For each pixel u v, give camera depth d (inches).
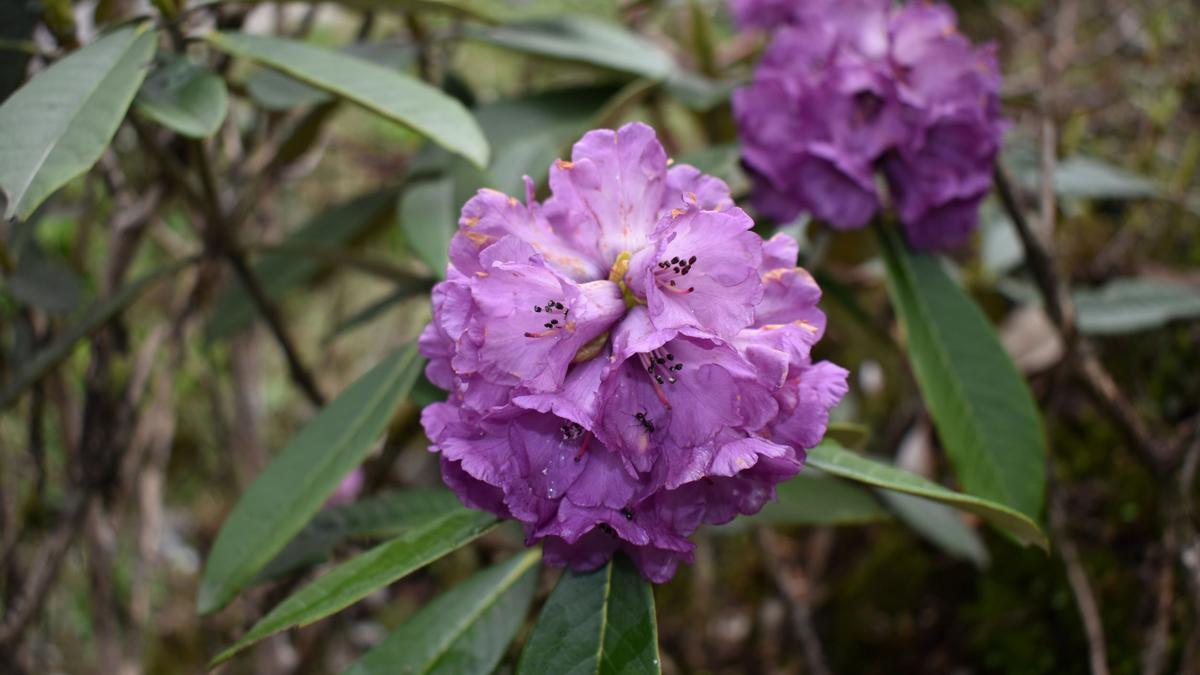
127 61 17.2
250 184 25.1
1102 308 25.3
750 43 28.1
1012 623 25.7
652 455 15.4
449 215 23.5
